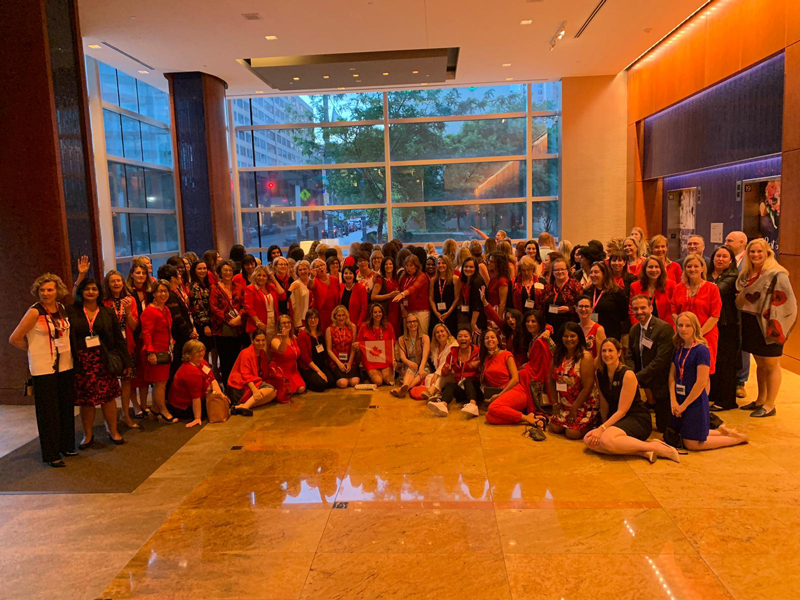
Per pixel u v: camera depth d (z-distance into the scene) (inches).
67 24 280.8
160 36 366.9
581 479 178.5
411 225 606.9
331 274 307.6
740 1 336.5
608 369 202.5
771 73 314.8
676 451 189.8
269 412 253.8
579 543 143.0
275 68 445.1
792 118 278.5
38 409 201.0
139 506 171.2
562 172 553.3
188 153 470.9
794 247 278.7
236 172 611.2
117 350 219.1
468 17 346.9
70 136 280.8
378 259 318.3
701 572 130.0
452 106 585.6
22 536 156.1
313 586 129.6
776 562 133.0
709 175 412.8
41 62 263.9
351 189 606.5
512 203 593.9
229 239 495.2
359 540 147.9
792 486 170.4
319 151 603.2
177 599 126.7
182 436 227.8
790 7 279.0
